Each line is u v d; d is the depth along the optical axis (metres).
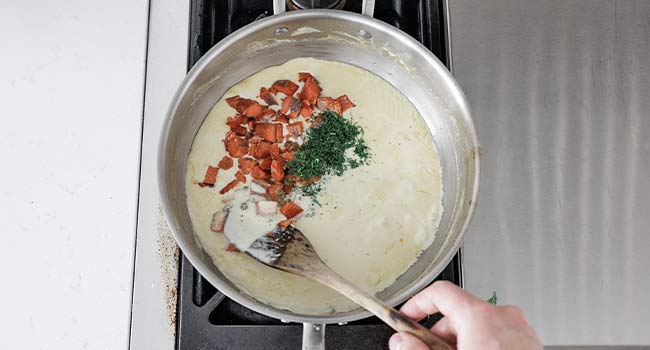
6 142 0.81
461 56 0.88
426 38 0.84
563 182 0.84
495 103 0.86
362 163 0.79
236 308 0.74
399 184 0.78
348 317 0.65
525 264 0.81
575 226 0.83
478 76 0.87
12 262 0.77
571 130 0.86
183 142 0.78
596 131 0.86
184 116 0.76
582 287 0.81
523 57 0.88
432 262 0.73
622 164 0.85
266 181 0.77
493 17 0.89
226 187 0.77
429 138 0.81
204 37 0.83
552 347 0.79
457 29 0.89
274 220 0.75
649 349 0.79
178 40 0.84
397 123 0.81
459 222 0.73
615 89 0.88
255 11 0.85
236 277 0.73
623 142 0.86
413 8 0.86
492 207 0.83
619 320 0.80
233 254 0.74
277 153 0.78
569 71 0.88
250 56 0.81
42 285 0.77
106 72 0.85
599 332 0.80
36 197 0.80
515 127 0.85
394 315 0.62
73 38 0.86
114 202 0.80
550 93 0.87
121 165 0.81
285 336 0.73
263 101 0.81
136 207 0.80
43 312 0.76
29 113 0.83
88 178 0.81
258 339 0.72
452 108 0.78
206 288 0.74
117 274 0.78
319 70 0.83
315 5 0.83
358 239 0.76
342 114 0.81
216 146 0.79
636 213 0.83
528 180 0.84
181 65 0.83
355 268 0.75
